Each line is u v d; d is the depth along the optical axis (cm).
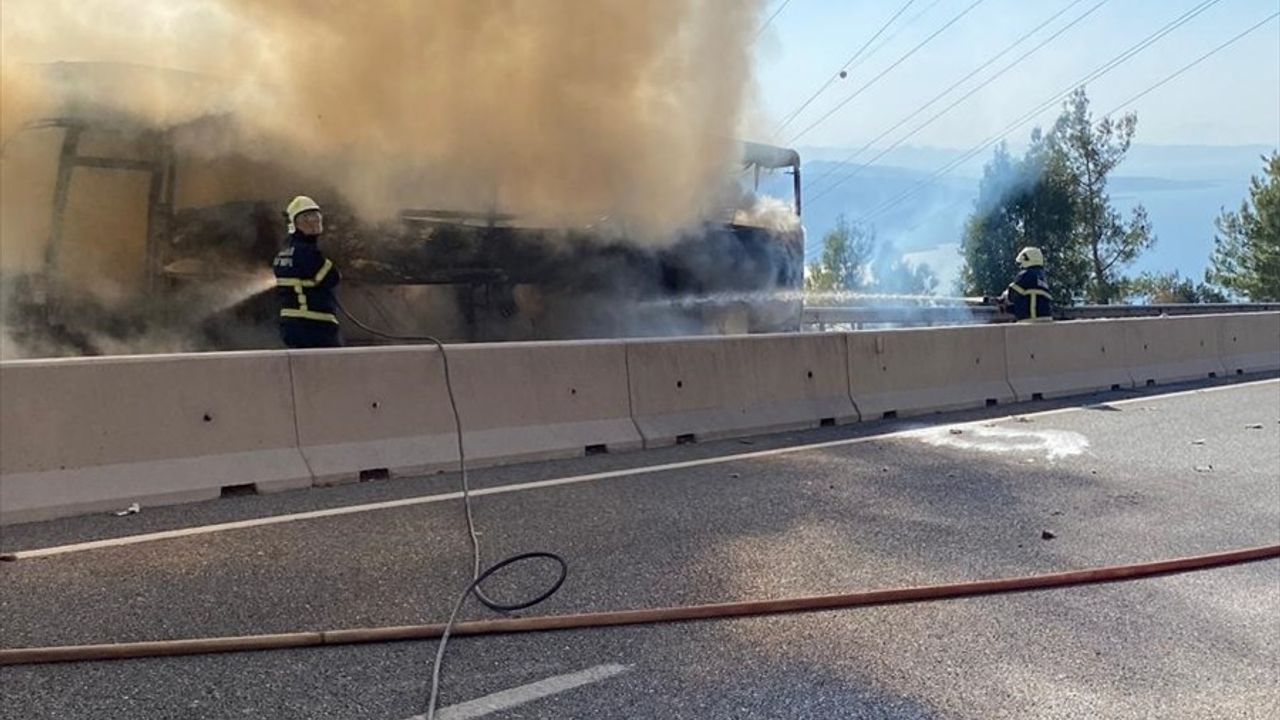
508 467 720
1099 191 3666
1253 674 384
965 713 348
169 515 562
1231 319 1512
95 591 436
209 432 614
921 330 1063
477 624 409
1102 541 550
